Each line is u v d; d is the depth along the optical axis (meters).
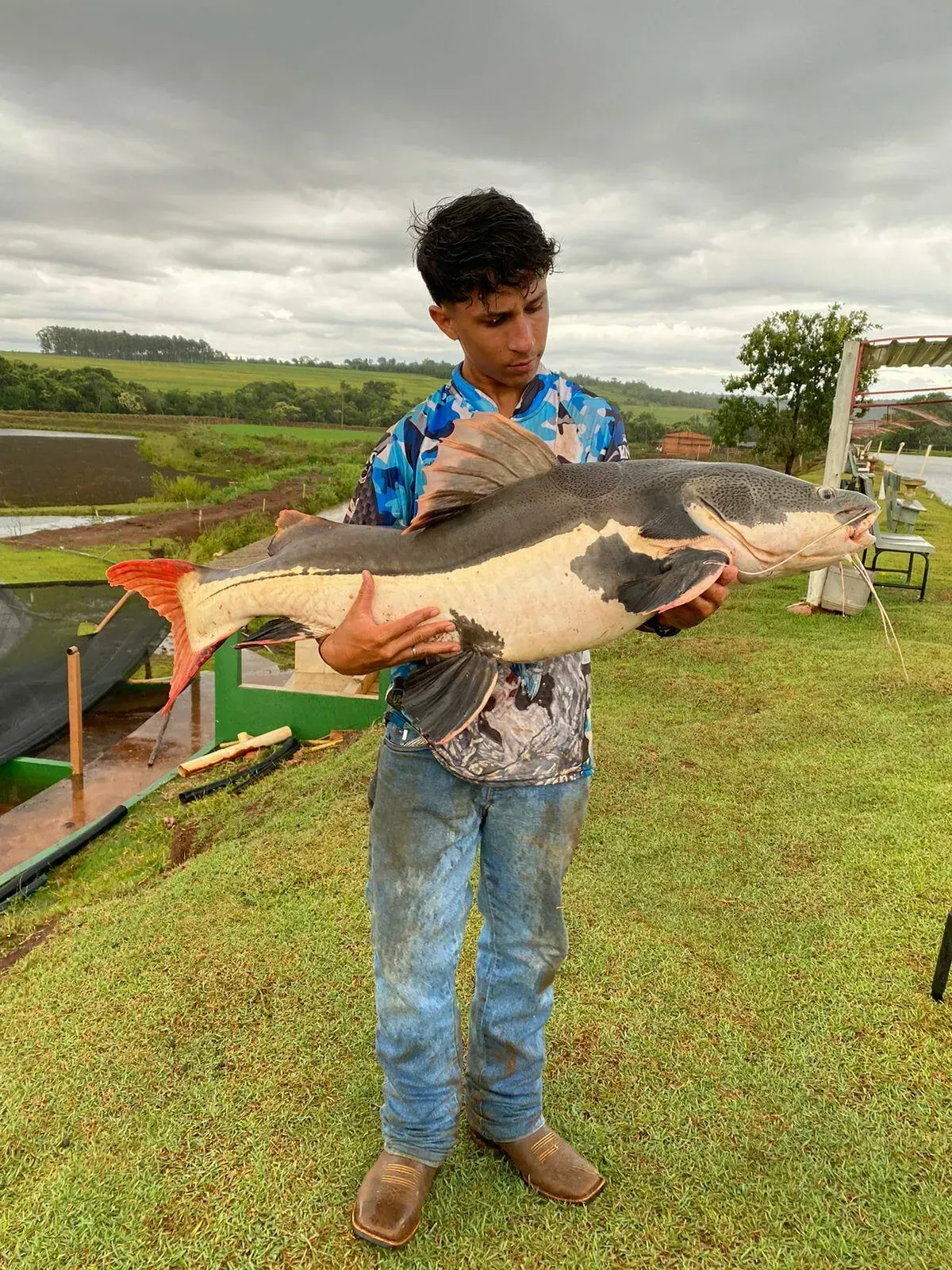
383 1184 2.16
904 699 6.25
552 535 1.88
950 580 10.88
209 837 5.23
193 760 7.03
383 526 2.06
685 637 8.21
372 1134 2.46
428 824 1.98
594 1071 2.67
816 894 3.68
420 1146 2.18
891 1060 2.69
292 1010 3.02
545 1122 2.41
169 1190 2.31
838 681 6.75
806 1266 2.04
